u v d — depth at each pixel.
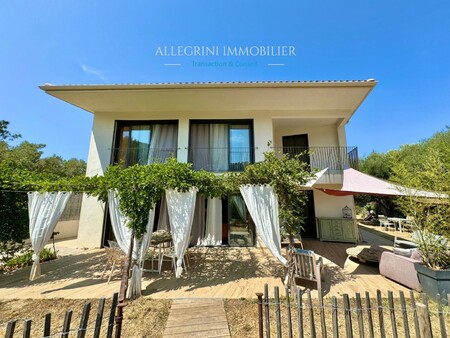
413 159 10.51
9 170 5.79
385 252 5.19
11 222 5.88
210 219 8.75
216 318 3.44
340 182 8.94
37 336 3.05
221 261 6.68
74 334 3.11
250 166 5.35
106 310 3.76
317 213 10.23
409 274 4.48
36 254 5.32
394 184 5.09
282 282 4.98
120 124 9.90
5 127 16.33
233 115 9.65
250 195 5.25
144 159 9.55
